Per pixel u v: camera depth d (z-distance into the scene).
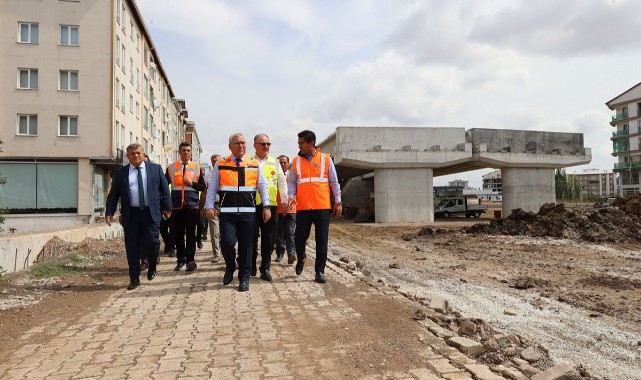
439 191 49.19
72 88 28.22
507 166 34.53
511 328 5.40
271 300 5.76
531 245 14.65
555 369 3.42
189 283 6.98
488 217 45.91
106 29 28.56
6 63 27.25
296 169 7.02
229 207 6.38
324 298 5.85
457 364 3.53
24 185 27.53
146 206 6.76
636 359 4.37
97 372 3.43
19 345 4.20
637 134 73.00
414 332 4.35
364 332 4.36
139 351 3.89
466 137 34.09
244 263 6.39
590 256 12.16
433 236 18.97
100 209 30.86
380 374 3.33
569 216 17.62
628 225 16.44
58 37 27.94
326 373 3.35
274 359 3.65
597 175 138.12
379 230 25.12
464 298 7.03
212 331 4.43
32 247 9.43
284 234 9.37
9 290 6.67
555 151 34.91
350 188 50.00
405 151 31.69
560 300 6.86
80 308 5.59
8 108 27.23
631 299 6.98
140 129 38.78
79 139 28.06
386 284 7.18
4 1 27.23
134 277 6.71
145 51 41.53
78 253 10.35
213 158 8.73
